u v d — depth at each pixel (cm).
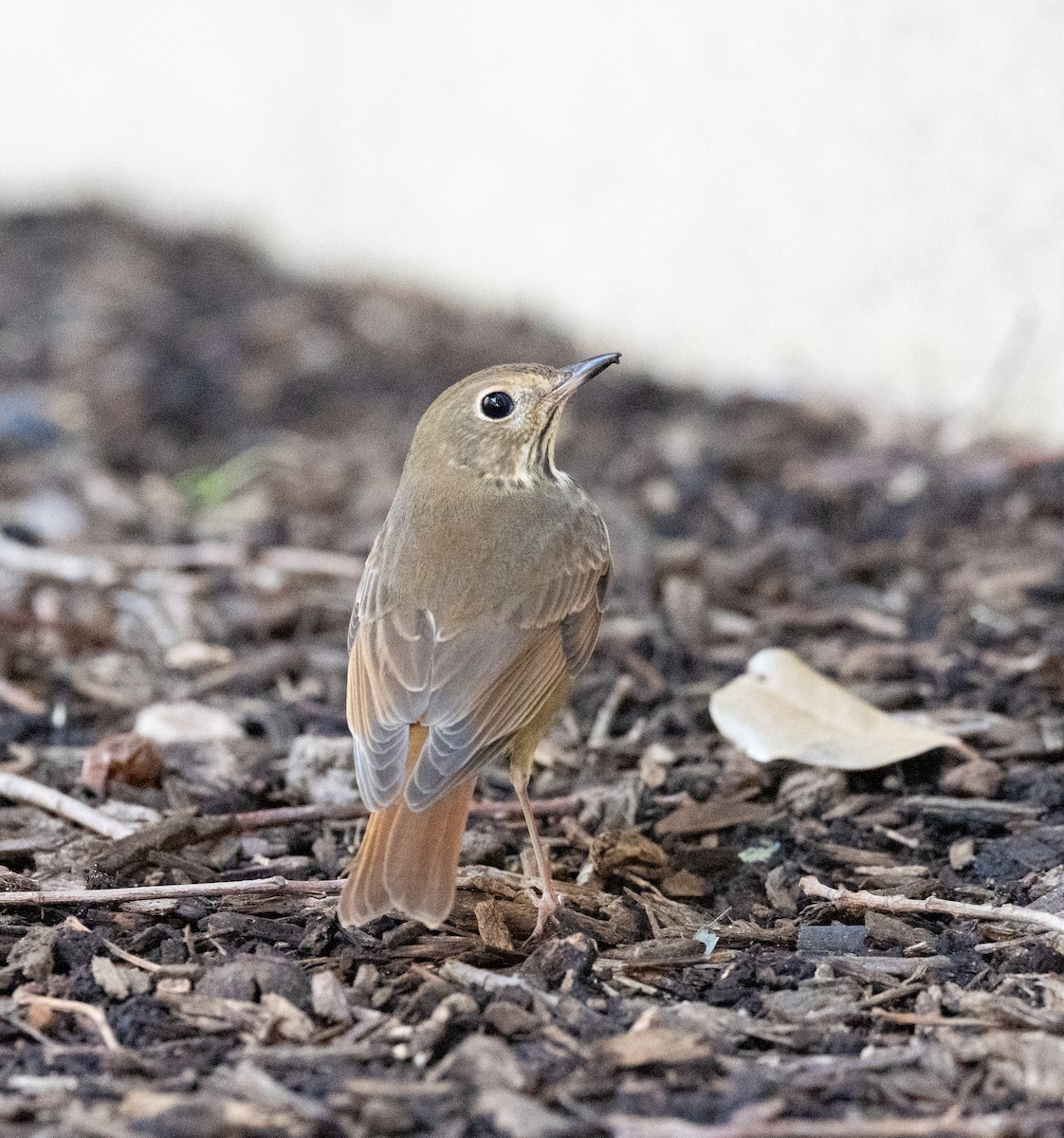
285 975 742
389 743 775
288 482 1556
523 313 2000
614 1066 668
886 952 776
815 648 1151
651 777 973
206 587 1295
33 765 989
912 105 1517
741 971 760
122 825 898
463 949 781
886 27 1523
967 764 954
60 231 2595
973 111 1467
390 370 1898
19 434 1703
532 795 966
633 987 752
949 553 1305
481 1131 626
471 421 883
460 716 783
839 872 866
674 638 1174
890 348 1576
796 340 1664
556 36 1881
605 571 905
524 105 1945
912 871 858
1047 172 1421
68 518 1460
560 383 896
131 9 2639
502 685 806
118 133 2716
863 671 1103
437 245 2120
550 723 864
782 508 1421
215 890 819
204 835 896
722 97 1695
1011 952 766
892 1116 638
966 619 1182
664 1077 664
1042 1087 654
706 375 1759
